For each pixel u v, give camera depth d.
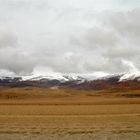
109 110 49.94
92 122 29.94
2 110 49.25
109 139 20.92
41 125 27.30
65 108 57.00
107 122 29.91
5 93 164.50
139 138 21.27
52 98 162.12
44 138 21.02
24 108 56.59
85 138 21.14
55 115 38.06
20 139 20.66
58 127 25.78
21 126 26.39
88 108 57.06
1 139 20.53
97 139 20.89
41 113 42.00
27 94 176.00
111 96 192.50
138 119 32.78
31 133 22.67
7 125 27.12
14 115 37.72
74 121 30.81
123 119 32.84
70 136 21.72
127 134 22.58
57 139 20.78
